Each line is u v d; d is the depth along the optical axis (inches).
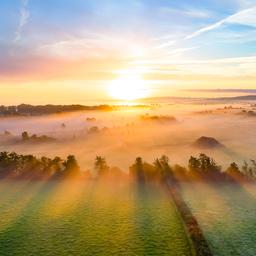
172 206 2201.0
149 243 1715.1
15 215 2102.6
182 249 1651.1
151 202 2281.0
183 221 1930.4
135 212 2111.2
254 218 2005.4
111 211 2132.1
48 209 2187.5
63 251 1658.5
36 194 2479.1
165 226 1903.3
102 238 1777.8
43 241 1763.0
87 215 2078.0
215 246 1685.5
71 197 2400.3
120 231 1851.6
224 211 2118.6
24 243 1745.8
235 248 1663.4
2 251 1673.2
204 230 1860.2
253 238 1760.6
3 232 1872.5
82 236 1807.3
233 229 1866.4
